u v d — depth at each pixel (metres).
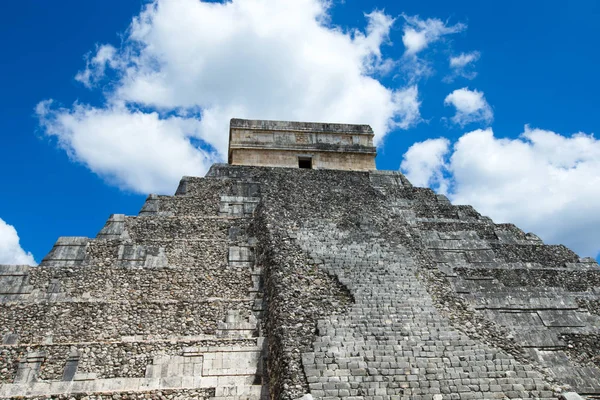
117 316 15.16
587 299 17.75
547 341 15.67
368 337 13.23
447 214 22.20
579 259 20.09
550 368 14.66
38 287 16.06
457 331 13.77
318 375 11.88
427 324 13.96
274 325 13.76
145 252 17.55
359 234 18.22
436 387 11.86
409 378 12.03
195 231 18.98
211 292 16.41
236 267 17.28
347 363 12.26
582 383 14.19
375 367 12.25
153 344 13.95
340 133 26.45
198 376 13.38
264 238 17.64
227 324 15.11
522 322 16.44
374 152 26.17
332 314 13.97
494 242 20.56
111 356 13.64
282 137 25.83
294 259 16.12
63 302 15.34
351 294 14.84
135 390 12.55
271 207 19.47
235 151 25.09
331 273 15.65
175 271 16.98
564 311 16.89
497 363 12.69
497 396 11.77
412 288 15.45
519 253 20.19
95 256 17.27
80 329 14.77
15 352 13.50
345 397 11.42
